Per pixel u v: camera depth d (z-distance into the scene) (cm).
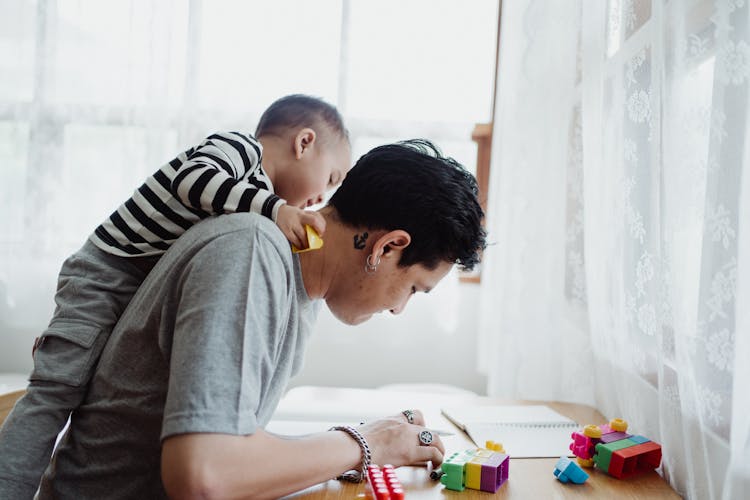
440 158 87
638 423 108
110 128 233
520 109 180
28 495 76
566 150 155
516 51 189
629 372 112
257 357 66
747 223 74
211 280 65
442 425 120
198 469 59
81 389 83
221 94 229
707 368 81
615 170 120
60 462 78
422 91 229
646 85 105
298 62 228
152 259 95
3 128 234
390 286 84
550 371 164
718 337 79
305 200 144
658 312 94
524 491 87
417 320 241
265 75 229
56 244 234
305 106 146
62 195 233
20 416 79
